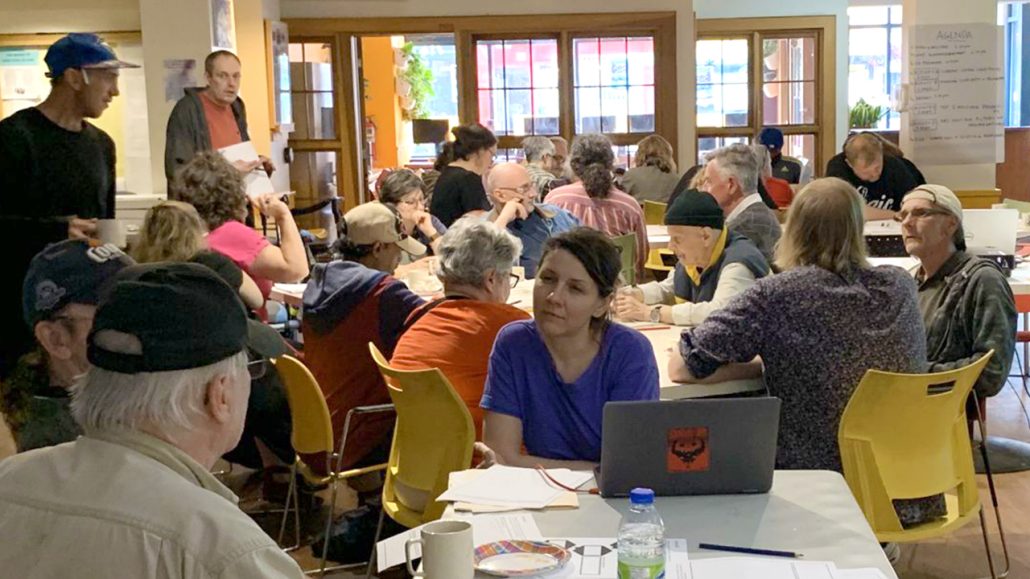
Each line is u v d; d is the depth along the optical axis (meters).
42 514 1.29
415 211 5.40
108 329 1.33
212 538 1.27
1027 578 3.52
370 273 3.80
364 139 9.72
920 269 3.92
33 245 3.52
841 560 1.87
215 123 5.40
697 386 2.98
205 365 1.35
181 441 1.36
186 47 6.97
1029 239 5.72
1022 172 12.58
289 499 4.10
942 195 3.76
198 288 1.37
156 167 7.08
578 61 9.41
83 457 1.34
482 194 5.96
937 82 6.61
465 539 1.77
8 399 2.01
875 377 2.73
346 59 9.26
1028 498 4.26
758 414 2.14
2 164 3.67
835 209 2.88
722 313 2.93
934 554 3.74
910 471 2.84
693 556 1.88
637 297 4.16
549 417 2.65
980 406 3.77
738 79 10.88
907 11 6.65
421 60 13.41
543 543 1.92
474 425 2.95
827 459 2.87
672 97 9.36
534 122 9.51
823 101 10.83
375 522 3.88
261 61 8.01
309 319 3.82
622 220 5.53
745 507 2.11
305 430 3.65
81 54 3.74
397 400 3.03
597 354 2.64
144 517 1.27
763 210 4.39
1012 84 14.38
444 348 3.15
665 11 9.26
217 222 4.34
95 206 3.90
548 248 2.62
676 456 2.15
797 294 2.85
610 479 2.15
